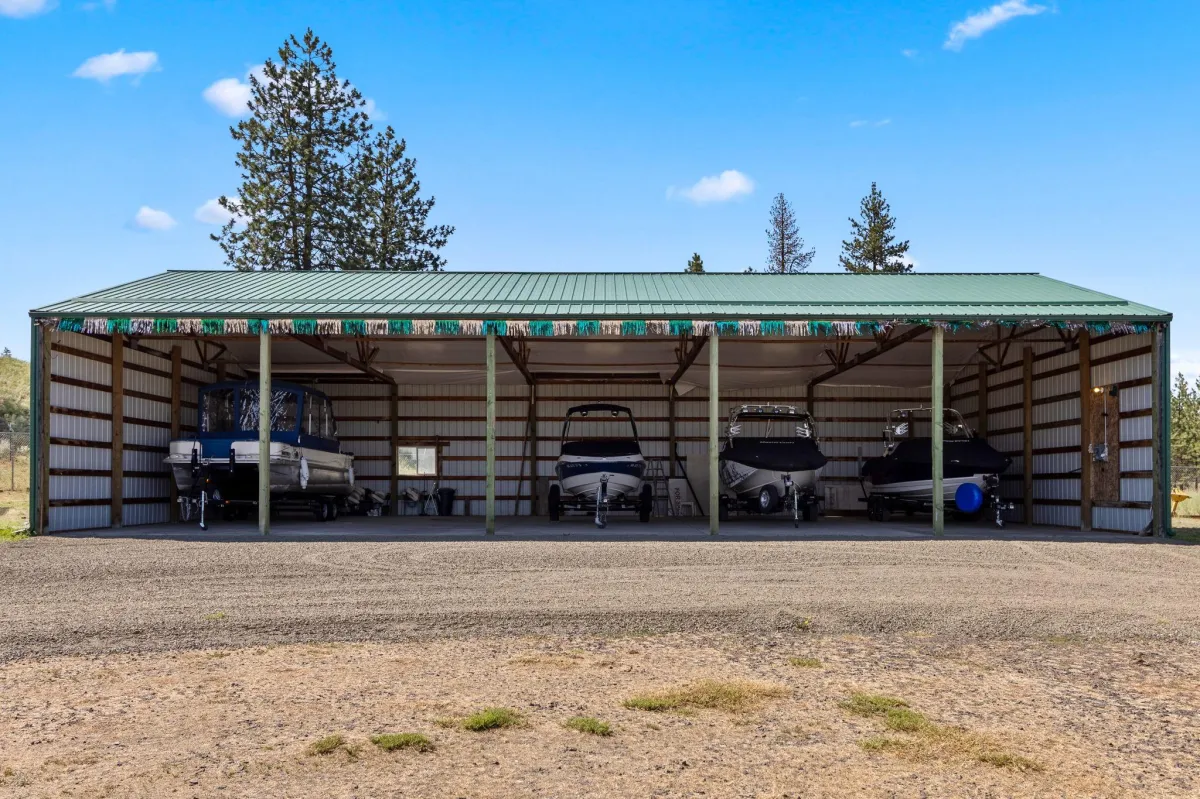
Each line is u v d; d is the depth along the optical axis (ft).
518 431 66.39
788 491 51.85
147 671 18.56
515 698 16.79
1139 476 45.32
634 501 56.13
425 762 13.64
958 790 12.68
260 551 35.86
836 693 17.17
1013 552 36.45
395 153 110.63
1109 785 12.88
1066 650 20.68
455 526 50.11
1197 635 22.09
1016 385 57.21
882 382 65.67
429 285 53.11
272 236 98.43
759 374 63.16
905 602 25.50
